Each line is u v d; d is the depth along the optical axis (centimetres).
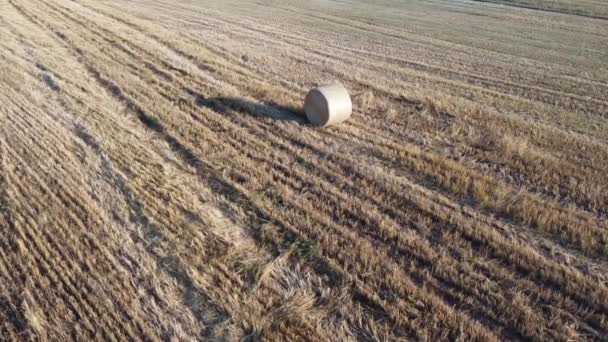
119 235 611
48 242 595
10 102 1009
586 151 920
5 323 487
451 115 1077
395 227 649
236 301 514
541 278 564
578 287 551
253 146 880
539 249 618
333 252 597
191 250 589
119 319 490
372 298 526
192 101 1075
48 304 507
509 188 765
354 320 500
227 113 1021
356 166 816
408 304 520
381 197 726
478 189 744
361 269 569
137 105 1041
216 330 479
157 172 766
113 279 540
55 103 1019
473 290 541
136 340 470
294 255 592
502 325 498
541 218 673
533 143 953
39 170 754
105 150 825
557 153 909
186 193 711
